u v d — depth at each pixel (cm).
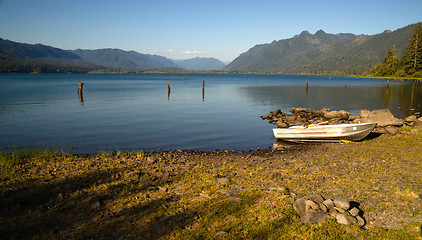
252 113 3891
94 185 1064
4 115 3425
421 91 7606
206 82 15462
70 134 2420
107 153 1722
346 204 814
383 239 670
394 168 1255
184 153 1806
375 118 2648
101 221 789
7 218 802
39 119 3166
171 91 8212
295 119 3238
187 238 696
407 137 1959
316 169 1313
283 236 699
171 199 950
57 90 8119
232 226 754
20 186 1067
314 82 15175
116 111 3925
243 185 1087
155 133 2520
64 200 934
